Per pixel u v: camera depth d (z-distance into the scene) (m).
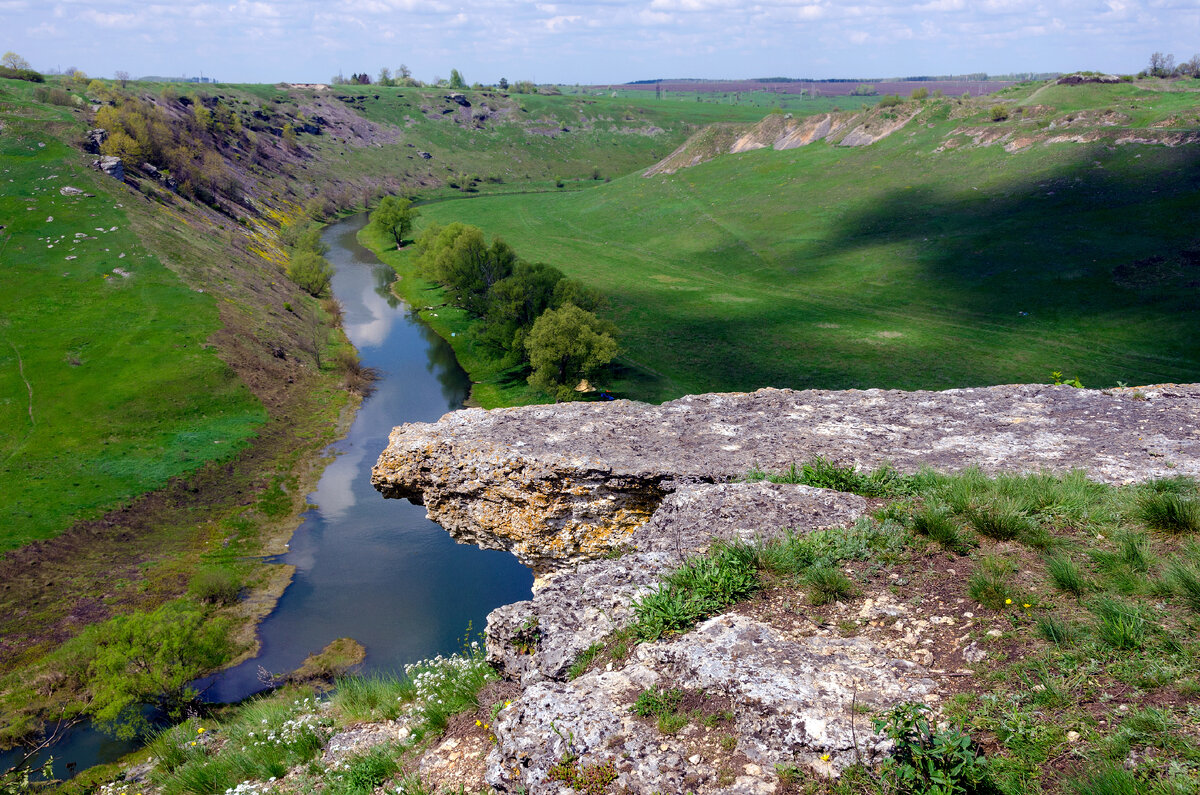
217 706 31.55
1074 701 5.65
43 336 67.38
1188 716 5.25
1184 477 9.59
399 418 64.25
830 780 5.35
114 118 112.00
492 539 12.62
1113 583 7.06
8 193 88.75
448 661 10.67
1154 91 125.44
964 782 5.13
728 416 14.06
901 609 7.30
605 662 7.36
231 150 158.62
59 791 23.52
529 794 5.91
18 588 39.16
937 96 151.25
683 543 9.28
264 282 92.62
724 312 87.50
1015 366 65.12
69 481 49.06
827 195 127.25
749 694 6.14
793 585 7.94
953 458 11.48
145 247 84.25
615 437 13.00
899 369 66.56
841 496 9.89
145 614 36.22
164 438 56.06
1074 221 94.56
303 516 48.59
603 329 64.06
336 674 33.78
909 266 95.31
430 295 101.50
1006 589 7.16
